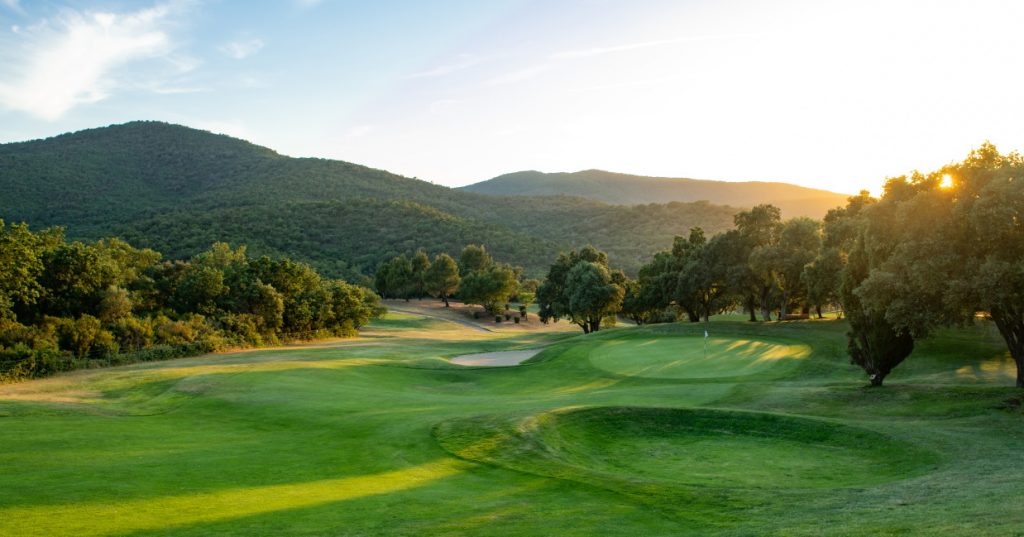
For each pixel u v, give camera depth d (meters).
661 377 30.78
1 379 32.62
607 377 32.00
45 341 38.62
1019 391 21.64
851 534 7.80
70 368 38.66
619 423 18.64
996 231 19.55
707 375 30.69
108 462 14.03
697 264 56.97
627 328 53.12
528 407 21.14
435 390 31.86
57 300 46.97
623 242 190.38
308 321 68.38
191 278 62.03
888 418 19.92
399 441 16.31
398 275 121.62
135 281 60.72
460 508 10.79
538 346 56.25
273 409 22.39
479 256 126.88
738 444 17.17
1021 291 18.98
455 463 14.20
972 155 21.77
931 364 31.25
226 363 40.84
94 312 48.59
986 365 30.02
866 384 25.89
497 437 15.97
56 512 10.10
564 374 34.16
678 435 18.19
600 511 10.56
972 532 7.06
